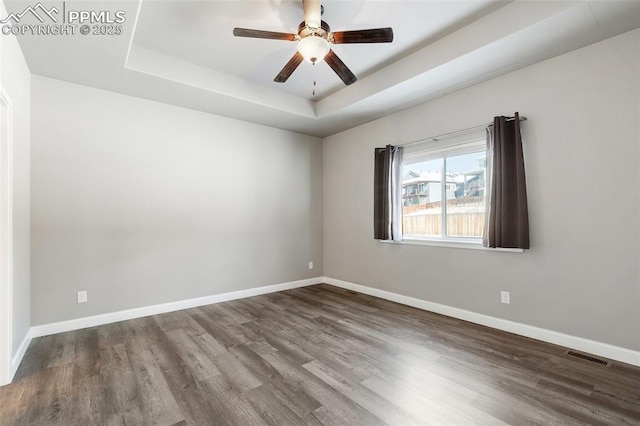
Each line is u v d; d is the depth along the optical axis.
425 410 1.79
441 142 3.59
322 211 5.39
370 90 3.56
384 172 4.11
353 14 2.50
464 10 2.45
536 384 2.05
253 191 4.53
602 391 1.96
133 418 1.73
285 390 2.00
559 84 2.67
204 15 2.49
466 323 3.25
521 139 2.86
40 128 2.97
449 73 3.00
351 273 4.84
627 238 2.34
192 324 3.26
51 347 2.67
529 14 2.26
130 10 2.08
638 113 2.29
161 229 3.69
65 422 1.70
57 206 3.05
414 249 3.89
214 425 1.67
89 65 2.79
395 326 3.17
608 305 2.42
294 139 5.04
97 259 3.26
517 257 2.94
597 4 2.01
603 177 2.45
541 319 2.78
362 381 2.11
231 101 3.69
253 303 4.08
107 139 3.34
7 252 2.10
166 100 3.65
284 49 3.01
